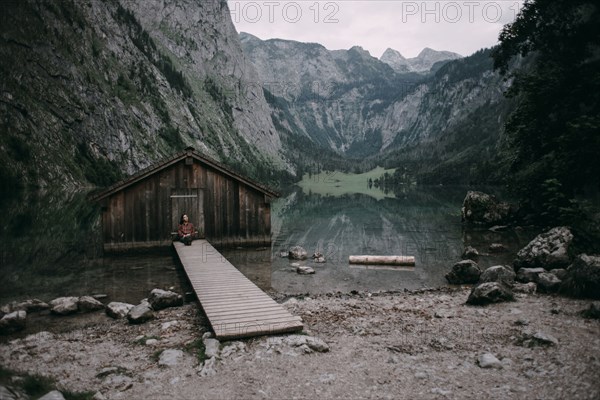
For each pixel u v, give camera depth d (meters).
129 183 23.69
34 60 130.00
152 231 24.42
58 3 166.38
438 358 8.36
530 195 32.81
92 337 10.58
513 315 11.05
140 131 169.38
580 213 19.17
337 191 150.75
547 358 7.92
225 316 10.75
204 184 25.47
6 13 131.12
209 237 25.73
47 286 17.23
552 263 17.23
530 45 36.25
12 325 11.55
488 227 37.94
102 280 18.19
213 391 7.04
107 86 165.12
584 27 31.72
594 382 6.70
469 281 18.08
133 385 7.39
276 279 18.94
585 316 10.50
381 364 8.09
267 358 8.43
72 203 60.62
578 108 29.08
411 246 28.02
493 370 7.61
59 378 7.84
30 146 108.31
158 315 12.65
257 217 26.89
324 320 11.44
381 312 12.28
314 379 7.41
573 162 23.03
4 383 6.71
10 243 27.75
